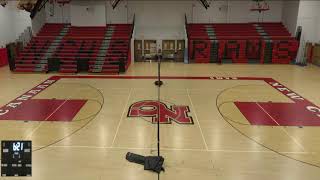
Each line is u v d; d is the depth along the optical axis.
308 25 20.05
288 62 20.38
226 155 7.64
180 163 7.22
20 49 19.81
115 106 11.35
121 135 8.80
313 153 7.80
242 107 11.32
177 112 10.74
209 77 16.22
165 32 21.84
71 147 8.02
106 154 7.64
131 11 21.75
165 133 8.95
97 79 15.68
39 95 12.70
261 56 20.41
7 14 19.34
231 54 20.52
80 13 21.53
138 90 13.57
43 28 21.61
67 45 19.50
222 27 21.69
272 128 9.41
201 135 8.84
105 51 19.02
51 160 7.32
